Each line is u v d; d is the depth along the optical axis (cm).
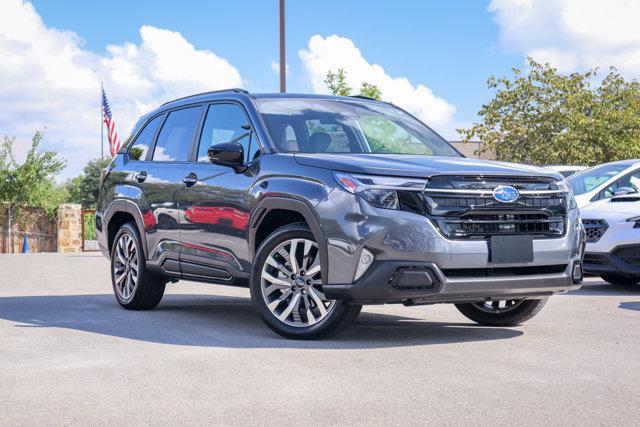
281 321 581
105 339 578
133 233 753
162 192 714
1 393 407
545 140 3412
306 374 449
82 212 2606
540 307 638
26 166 2739
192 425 349
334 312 557
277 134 626
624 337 584
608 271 948
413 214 534
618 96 3525
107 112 3103
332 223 545
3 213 2570
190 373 453
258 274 591
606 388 414
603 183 1086
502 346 543
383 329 630
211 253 655
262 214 598
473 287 540
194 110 726
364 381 430
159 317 709
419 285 530
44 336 592
